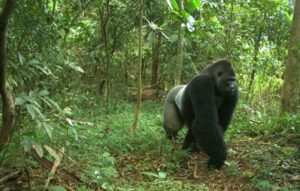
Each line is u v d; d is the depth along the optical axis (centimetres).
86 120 734
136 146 612
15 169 457
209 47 956
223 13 1032
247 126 768
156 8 892
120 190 442
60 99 775
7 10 309
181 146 645
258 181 485
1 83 346
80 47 1023
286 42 1102
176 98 650
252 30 1073
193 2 596
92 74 1036
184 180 507
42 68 477
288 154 581
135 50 1148
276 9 1062
